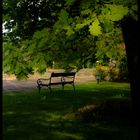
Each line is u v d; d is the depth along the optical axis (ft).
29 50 14.06
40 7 19.02
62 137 27.07
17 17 18.92
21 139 26.32
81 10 13.55
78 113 35.45
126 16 12.14
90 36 19.07
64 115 35.99
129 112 33.01
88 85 74.08
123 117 32.40
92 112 34.71
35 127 30.55
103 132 28.45
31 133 28.30
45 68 15.06
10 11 18.70
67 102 46.98
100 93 58.08
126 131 28.40
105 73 80.74
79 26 11.50
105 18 10.98
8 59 14.48
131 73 20.68
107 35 19.65
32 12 19.17
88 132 28.53
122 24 17.92
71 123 32.19
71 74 61.93
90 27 10.66
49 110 39.96
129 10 11.83
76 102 46.83
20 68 14.80
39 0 18.95
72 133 28.35
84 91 61.57
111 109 34.60
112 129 29.19
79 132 28.60
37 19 19.42
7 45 14.83
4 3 18.58
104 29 11.18
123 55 24.02
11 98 52.03
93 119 32.96
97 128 29.86
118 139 26.30
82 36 17.56
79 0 13.42
